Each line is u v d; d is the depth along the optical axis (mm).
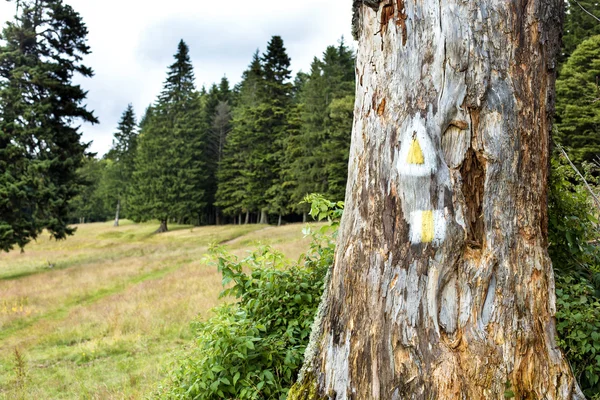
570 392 2049
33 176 20156
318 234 3941
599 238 3762
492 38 2084
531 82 2148
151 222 55844
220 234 35906
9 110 20453
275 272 3582
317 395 2367
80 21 22578
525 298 2045
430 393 1971
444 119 2092
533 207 2125
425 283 2043
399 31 2211
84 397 5656
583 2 18531
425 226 2062
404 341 2051
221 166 50688
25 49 21875
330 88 39375
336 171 33969
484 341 1979
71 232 21766
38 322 10836
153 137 47656
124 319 9695
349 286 2312
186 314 9523
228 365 3160
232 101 63188
